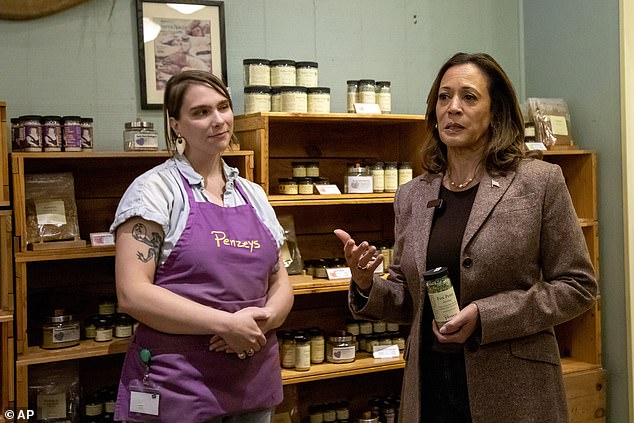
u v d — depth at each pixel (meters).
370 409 2.93
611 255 3.12
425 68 3.27
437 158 1.83
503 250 1.60
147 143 2.37
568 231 1.62
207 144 1.86
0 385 2.18
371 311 1.80
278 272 2.02
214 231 1.82
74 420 2.38
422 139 2.85
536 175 1.65
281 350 2.66
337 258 2.87
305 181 2.63
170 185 1.83
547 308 1.58
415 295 1.74
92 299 2.59
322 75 3.03
